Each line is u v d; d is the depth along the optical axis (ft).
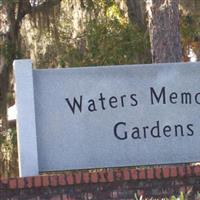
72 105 36.91
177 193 35.50
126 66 37.27
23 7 68.33
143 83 37.37
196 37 65.36
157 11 48.19
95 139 36.96
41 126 36.70
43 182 34.78
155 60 48.24
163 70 37.52
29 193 34.78
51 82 36.83
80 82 37.01
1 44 68.80
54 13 67.87
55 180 34.88
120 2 65.10
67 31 66.95
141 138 37.24
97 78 37.06
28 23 69.10
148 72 37.42
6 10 68.59
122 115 37.17
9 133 64.23
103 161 36.96
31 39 68.74
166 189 35.53
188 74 37.68
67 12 67.51
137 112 37.24
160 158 37.29
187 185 35.70
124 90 37.22
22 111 36.27
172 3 48.26
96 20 65.26
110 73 37.17
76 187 35.09
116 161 37.04
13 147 63.87
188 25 64.69
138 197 35.24
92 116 36.99
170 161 37.37
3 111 68.08
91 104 37.01
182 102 37.60
